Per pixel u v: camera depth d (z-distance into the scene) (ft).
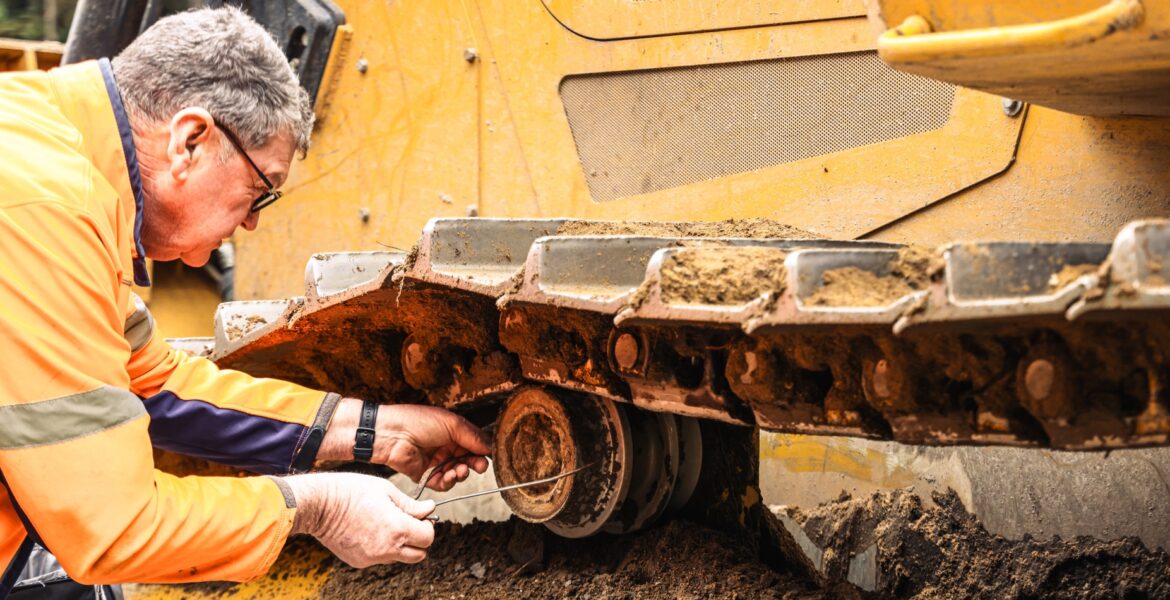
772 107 8.98
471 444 8.14
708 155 9.40
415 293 7.18
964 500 8.57
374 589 8.32
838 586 7.33
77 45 12.71
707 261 5.42
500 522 8.77
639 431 7.50
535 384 7.54
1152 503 7.58
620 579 7.56
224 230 6.54
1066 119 7.38
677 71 9.54
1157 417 4.31
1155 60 4.73
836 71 8.61
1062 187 7.45
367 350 8.70
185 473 10.94
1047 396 4.60
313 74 11.68
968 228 7.98
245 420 7.67
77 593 8.38
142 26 12.73
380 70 11.49
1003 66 4.98
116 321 5.88
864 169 8.48
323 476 6.56
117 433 5.64
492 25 10.67
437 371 8.13
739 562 7.46
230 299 15.31
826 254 4.87
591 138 10.17
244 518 6.04
